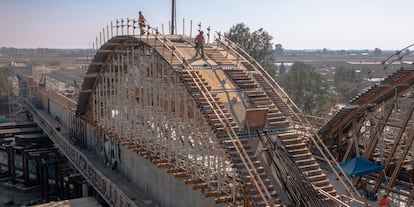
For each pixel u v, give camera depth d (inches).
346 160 1181.7
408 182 1106.7
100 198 1279.5
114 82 1318.9
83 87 1523.1
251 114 816.3
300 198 737.6
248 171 716.0
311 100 2591.0
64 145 1667.1
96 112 1513.3
